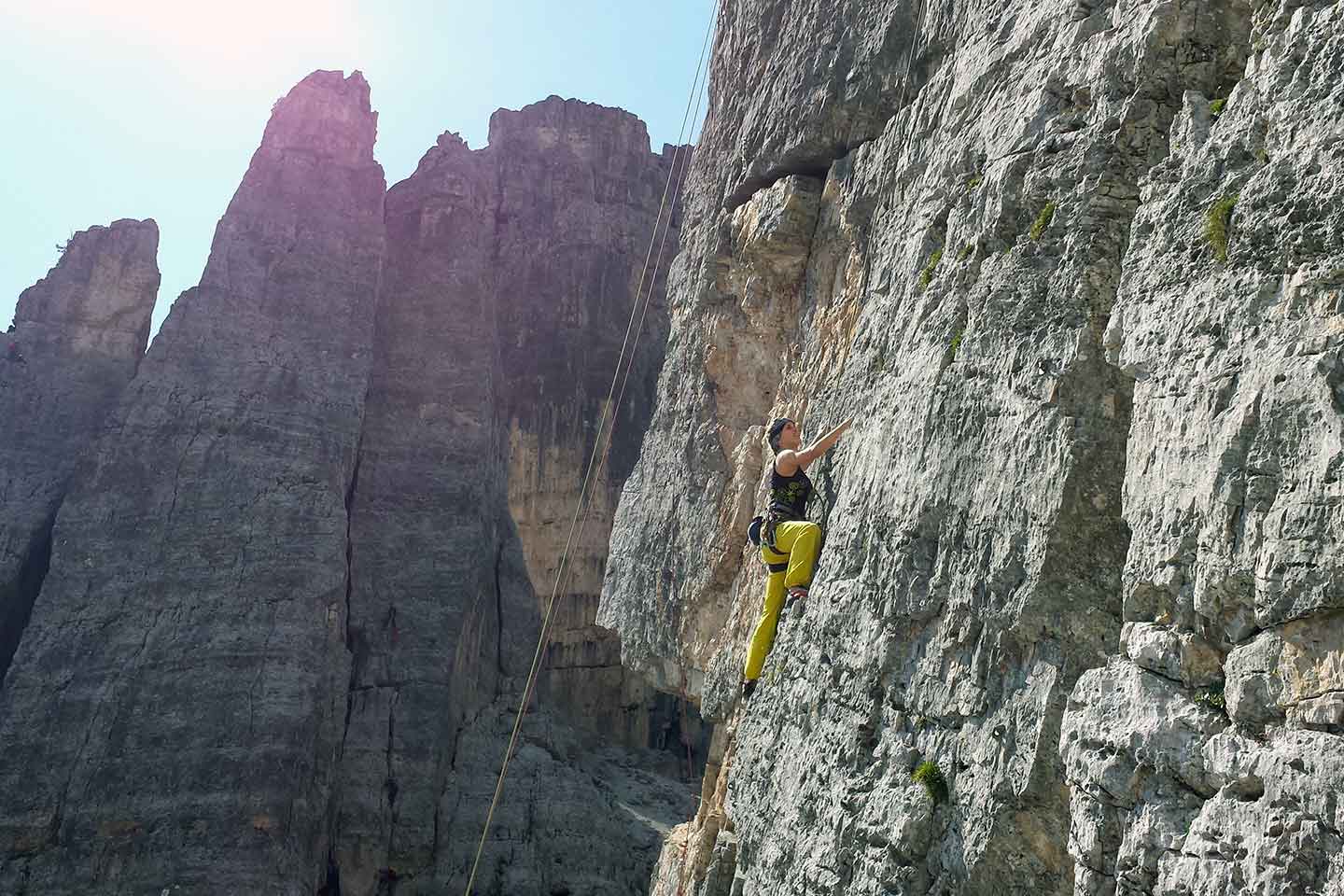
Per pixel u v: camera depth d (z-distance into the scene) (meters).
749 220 13.27
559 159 68.69
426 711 44.03
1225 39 6.35
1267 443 4.84
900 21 10.80
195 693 39.31
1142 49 6.53
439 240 55.59
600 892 40.97
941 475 7.30
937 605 7.17
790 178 12.32
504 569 53.12
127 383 48.28
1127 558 5.69
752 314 13.16
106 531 42.31
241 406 45.28
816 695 8.65
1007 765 6.27
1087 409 6.29
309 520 43.91
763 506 12.48
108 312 49.22
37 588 43.41
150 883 35.94
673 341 16.42
